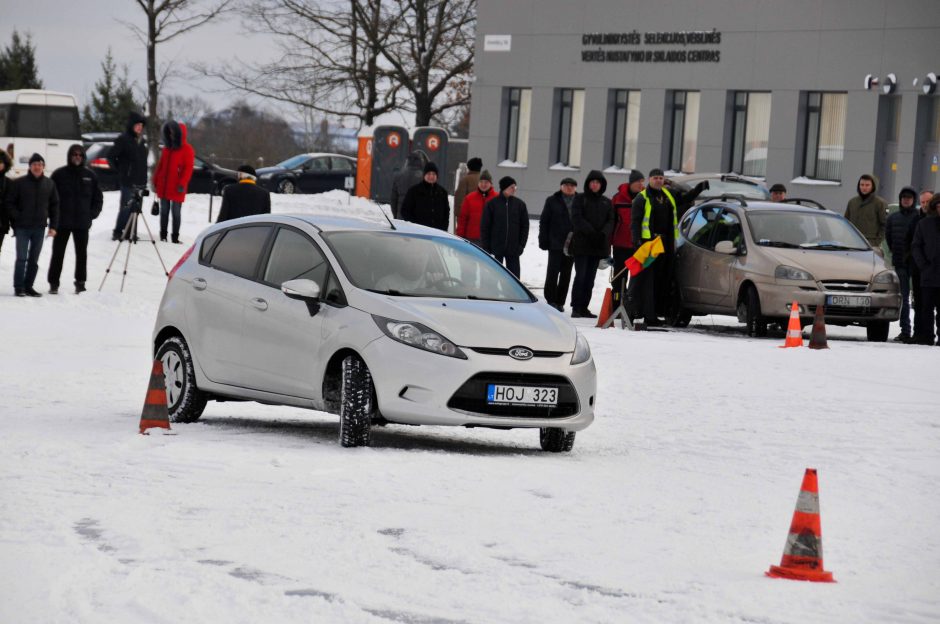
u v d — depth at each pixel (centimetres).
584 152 8994
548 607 1048
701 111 8519
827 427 2144
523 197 9244
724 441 2000
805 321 3738
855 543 1316
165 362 2088
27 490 1445
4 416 2066
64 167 4166
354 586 1098
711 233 4053
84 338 3350
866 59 7906
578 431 2014
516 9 9194
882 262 3769
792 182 8188
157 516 1334
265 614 1009
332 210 7519
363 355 1777
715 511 1452
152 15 8275
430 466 1661
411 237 2006
